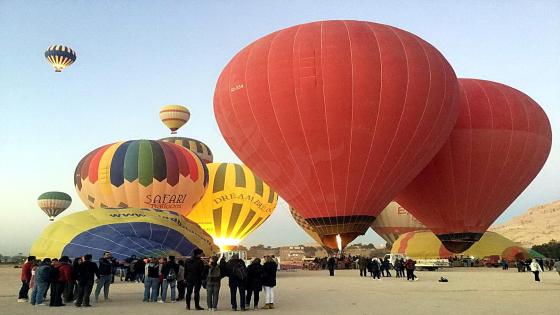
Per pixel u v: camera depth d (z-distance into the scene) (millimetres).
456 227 32812
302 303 13070
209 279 11664
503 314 10688
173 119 57469
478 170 31594
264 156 27234
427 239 42500
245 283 11781
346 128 25109
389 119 25219
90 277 12547
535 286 18781
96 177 35656
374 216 27078
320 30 26609
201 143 55688
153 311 11508
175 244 24469
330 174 25906
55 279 12617
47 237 23875
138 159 35469
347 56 25281
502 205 32844
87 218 24750
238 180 44812
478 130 31391
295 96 25250
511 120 31844
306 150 25719
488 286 18797
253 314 11000
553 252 81125
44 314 10938
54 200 57312
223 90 28281
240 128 27484
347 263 36000
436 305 12406
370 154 25562
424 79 25859
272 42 27031
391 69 25328
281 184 27750
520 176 32375
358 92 24953
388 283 20594
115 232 23719
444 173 31812
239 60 27953
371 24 27234
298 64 25469
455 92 28016
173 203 36406
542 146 33000
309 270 36375
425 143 26719
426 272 31641
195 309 11852
